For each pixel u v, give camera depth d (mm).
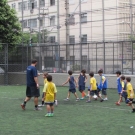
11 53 29609
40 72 29125
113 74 25078
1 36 28938
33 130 9352
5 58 28703
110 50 25406
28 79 13328
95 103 15992
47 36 38781
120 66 24797
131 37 28672
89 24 33750
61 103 16031
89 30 33781
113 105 15133
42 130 9344
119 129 9445
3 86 27375
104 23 31312
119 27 32844
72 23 33281
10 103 15875
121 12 32719
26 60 29531
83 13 33531
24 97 18609
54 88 11898
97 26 32406
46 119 11234
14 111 13188
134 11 32094
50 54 28719
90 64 26578
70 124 10273
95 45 26281
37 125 10133
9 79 29531
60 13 36250
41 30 39375
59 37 34656
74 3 34625
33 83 13250
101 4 32406
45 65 29000
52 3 39344
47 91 11789
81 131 9172
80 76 18078
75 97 18938
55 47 28438
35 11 41688
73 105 15211
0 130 9375
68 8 33594
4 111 13188
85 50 26875
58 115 12133
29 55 29578
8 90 23375
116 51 25031
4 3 28891
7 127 9828
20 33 30188
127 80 13133
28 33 39938
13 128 9664
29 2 42562
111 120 11000
